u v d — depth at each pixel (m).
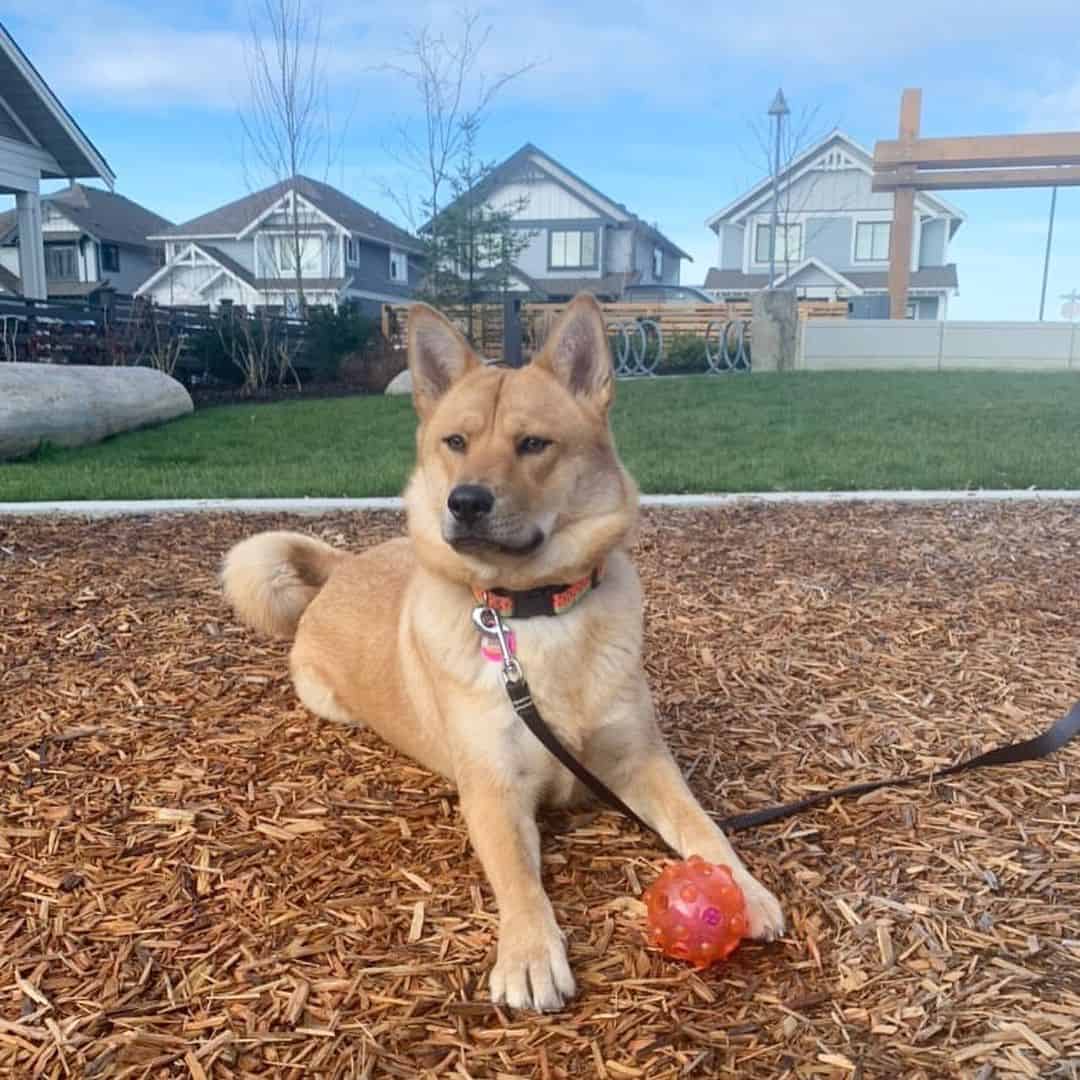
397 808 0.95
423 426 0.99
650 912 0.72
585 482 0.91
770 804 0.96
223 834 0.90
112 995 0.68
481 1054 0.63
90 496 2.46
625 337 7.05
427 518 0.94
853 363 7.18
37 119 5.79
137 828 0.90
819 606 1.56
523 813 0.86
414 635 0.97
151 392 4.00
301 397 5.58
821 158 14.88
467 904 0.79
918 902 0.78
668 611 1.54
